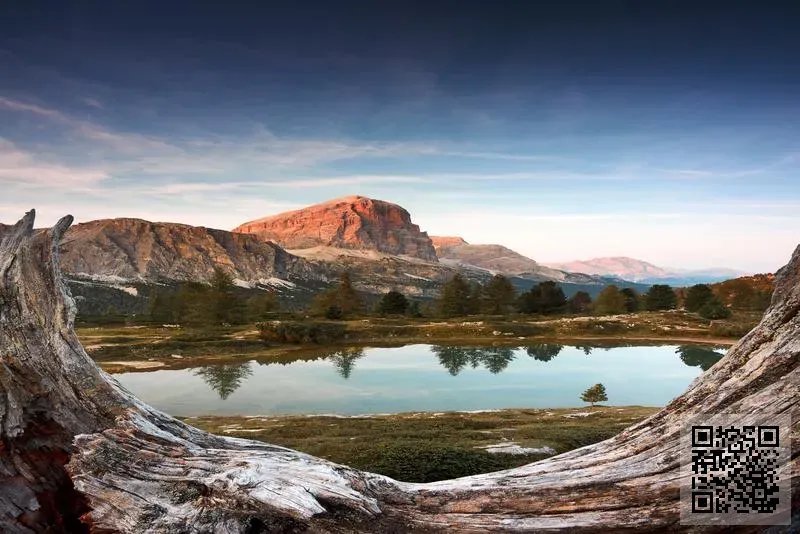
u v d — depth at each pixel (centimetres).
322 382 6362
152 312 13050
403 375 6844
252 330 10806
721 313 12169
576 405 5191
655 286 15312
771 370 862
